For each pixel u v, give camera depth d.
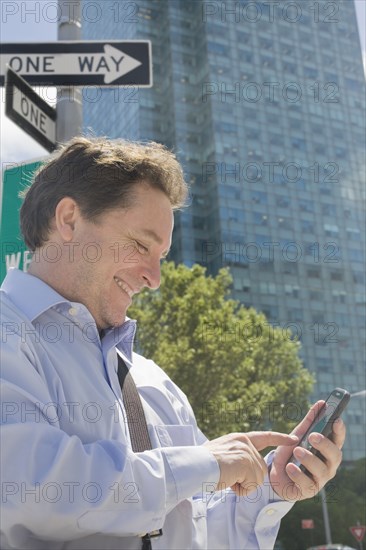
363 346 52.72
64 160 1.43
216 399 17.58
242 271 50.59
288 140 56.53
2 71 3.24
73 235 1.39
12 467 1.00
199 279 20.30
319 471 1.37
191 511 1.35
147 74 3.33
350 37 64.69
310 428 1.48
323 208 56.00
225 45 57.03
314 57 61.41
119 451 1.09
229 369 18.50
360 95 62.69
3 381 1.08
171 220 1.46
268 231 52.31
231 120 54.38
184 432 1.45
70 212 1.40
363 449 48.19
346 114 61.03
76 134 3.46
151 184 1.41
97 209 1.37
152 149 1.47
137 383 1.51
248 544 1.49
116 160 1.38
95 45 3.33
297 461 1.44
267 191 53.53
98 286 1.40
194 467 1.13
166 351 18.09
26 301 1.30
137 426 1.35
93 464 1.04
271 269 51.78
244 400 17.81
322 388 49.91
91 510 1.01
